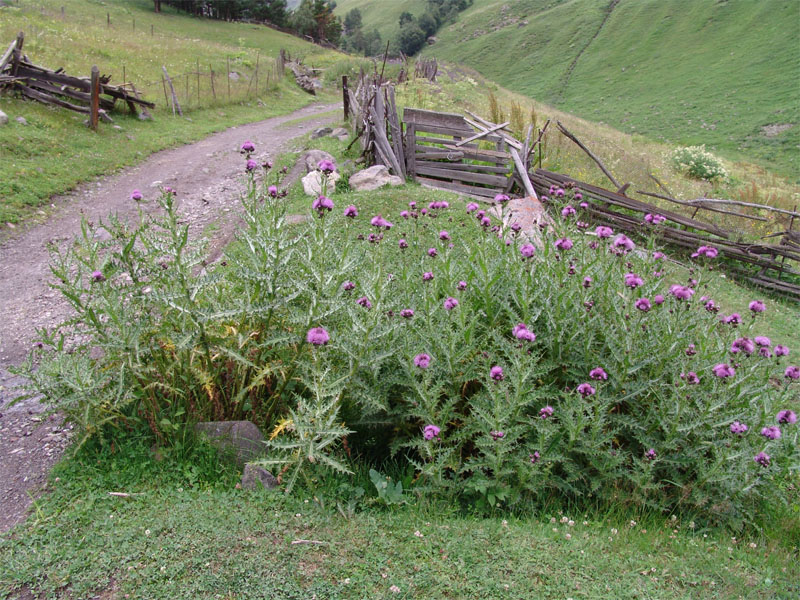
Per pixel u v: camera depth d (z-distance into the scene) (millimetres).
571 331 4789
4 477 4125
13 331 6410
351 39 115000
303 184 11539
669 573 3369
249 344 4305
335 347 4176
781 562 3725
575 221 6203
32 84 15203
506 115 18266
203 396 4297
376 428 4555
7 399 5168
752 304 4926
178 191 11969
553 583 3115
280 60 34281
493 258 5578
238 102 24047
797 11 72938
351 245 5363
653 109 59031
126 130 16062
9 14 25922
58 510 3662
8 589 3004
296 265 4746
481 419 4098
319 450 3842
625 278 4797
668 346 4645
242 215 4918
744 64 65062
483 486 3898
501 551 3348
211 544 3268
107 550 3260
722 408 4570
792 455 4488
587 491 4289
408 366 4160
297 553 3230
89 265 4133
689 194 15938
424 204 10266
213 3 61375
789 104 51312
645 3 94562
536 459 3881
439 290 5238
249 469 3881
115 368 4211
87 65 21672
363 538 3406
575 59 85125
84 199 11008
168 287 4340
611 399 4238
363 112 14266
